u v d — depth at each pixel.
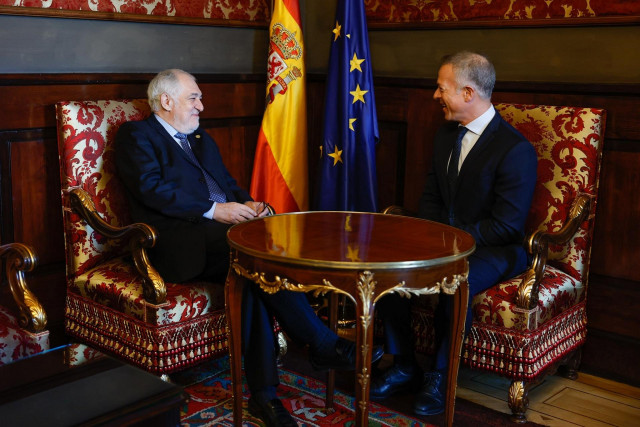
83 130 2.67
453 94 2.68
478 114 2.70
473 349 2.52
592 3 2.79
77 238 2.67
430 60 3.30
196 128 2.85
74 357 1.69
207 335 2.52
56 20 2.85
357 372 1.95
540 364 2.50
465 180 2.70
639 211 2.77
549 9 2.90
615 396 2.74
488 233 2.60
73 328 2.71
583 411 2.59
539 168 2.76
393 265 1.88
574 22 2.84
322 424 2.41
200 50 3.39
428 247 2.06
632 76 2.75
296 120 3.45
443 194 2.80
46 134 2.85
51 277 2.95
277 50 3.39
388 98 3.43
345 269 1.89
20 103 2.75
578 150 2.67
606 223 2.86
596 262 2.91
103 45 3.01
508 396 2.49
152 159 2.68
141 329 2.42
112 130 2.76
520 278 2.60
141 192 2.62
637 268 2.81
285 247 2.02
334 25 3.36
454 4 3.17
